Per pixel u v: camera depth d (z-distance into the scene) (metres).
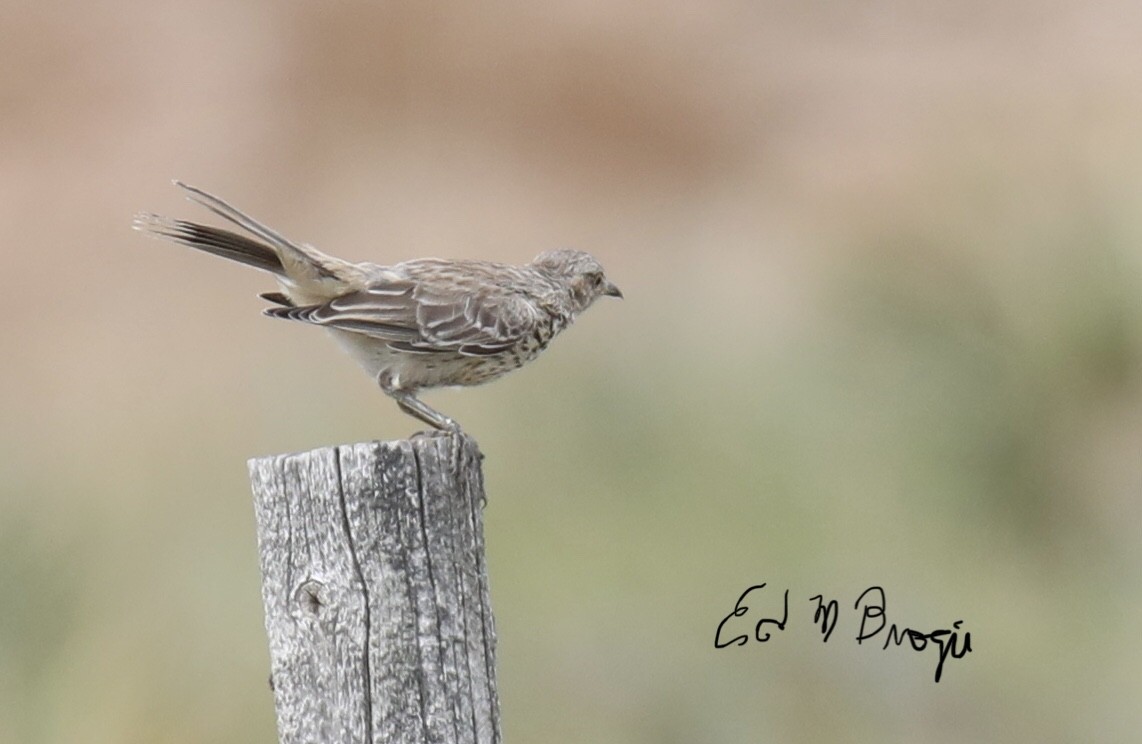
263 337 17.09
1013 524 12.58
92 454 13.61
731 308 15.70
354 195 26.98
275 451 13.38
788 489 12.48
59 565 11.67
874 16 34.53
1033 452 13.05
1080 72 30.09
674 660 11.35
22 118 29.47
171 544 12.10
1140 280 13.65
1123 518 12.71
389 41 31.64
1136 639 11.61
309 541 6.10
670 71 31.69
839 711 11.17
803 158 28.59
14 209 25.81
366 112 30.81
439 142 29.81
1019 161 16.27
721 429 13.10
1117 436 13.13
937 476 12.71
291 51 31.88
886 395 13.41
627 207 27.17
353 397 14.20
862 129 29.55
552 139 30.61
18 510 12.22
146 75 31.02
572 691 11.27
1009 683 11.26
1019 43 32.66
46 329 19.73
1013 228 14.68
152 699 10.73
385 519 6.05
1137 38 31.97
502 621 11.55
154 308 19.77
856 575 11.91
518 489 12.58
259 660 11.12
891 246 15.22
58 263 22.86
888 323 14.08
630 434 13.09
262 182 27.80
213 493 12.65
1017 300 13.83
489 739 6.19
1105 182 14.61
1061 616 11.82
